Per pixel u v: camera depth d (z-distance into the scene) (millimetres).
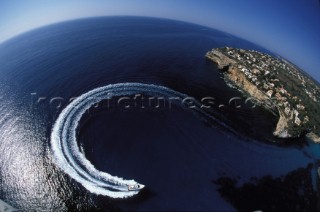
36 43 188750
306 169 83562
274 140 95500
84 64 142250
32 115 97938
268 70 156000
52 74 129750
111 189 69312
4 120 95812
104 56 157000
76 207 64688
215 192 71188
